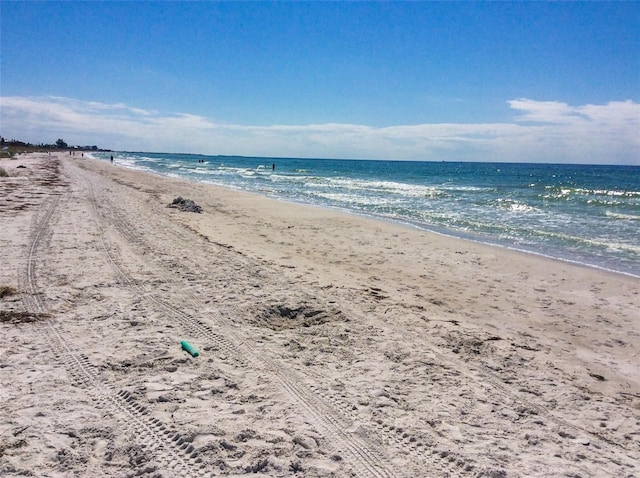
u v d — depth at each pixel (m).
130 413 4.02
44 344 5.29
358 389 4.73
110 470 3.33
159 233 11.91
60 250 9.37
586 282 9.40
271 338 5.91
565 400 4.81
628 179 50.59
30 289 7.04
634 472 3.71
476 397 4.73
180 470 3.36
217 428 3.85
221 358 5.23
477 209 20.77
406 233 14.14
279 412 4.21
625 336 6.73
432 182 42.44
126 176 33.97
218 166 79.31
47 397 4.20
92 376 4.62
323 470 3.48
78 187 21.98
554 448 3.97
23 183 22.44
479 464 3.65
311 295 7.52
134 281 7.73
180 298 7.06
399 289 8.47
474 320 7.10
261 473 3.39
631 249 12.48
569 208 21.02
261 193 28.02
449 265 10.46
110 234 11.18
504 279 9.48
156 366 4.90
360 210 20.23
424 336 6.25
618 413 4.62
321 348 5.72
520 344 6.24
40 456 3.41
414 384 4.92
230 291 7.52
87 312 6.30
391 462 3.64
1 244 9.57
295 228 14.53
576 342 6.46
